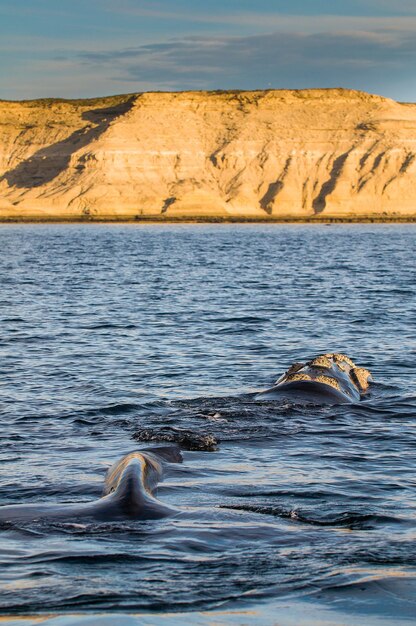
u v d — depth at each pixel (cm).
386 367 3019
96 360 3133
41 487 1557
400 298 5722
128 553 1182
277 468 1705
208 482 1588
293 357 3231
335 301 5506
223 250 13588
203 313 4762
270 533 1290
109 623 939
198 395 2486
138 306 5150
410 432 2036
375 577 1098
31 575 1100
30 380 2728
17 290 6281
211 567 1135
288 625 936
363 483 1606
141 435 1952
